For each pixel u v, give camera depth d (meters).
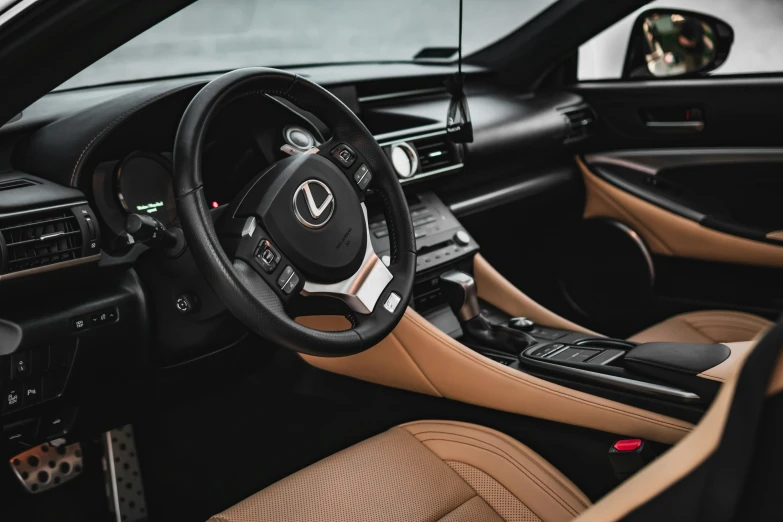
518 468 1.34
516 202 2.24
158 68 1.93
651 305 2.28
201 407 1.75
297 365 1.73
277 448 1.75
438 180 1.94
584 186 2.43
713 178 2.25
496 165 2.15
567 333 1.75
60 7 1.01
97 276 1.29
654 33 2.29
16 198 1.17
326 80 1.94
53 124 1.37
